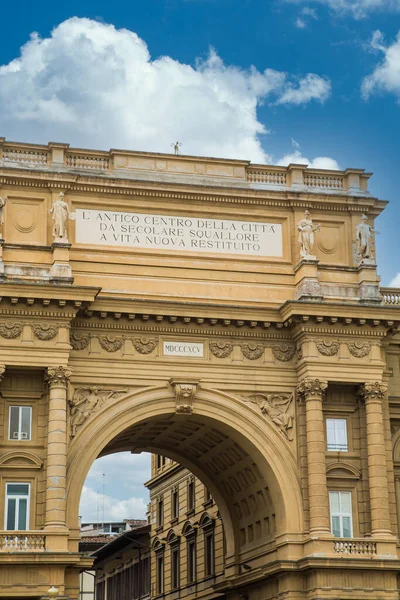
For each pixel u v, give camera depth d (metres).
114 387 46.22
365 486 47.12
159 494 74.56
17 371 44.81
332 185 51.44
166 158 49.75
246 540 52.16
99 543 92.06
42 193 47.53
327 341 47.59
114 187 48.22
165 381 46.72
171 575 69.62
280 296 49.03
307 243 49.03
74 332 46.06
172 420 48.12
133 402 46.03
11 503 43.69
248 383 47.50
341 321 47.56
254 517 50.97
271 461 46.91
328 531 45.25
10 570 41.62
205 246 48.97
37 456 44.22
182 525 67.81
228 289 48.62
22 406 44.91
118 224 48.25
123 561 86.81
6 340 44.28
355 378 47.41
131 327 46.69
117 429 45.66
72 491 44.16
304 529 46.09
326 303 47.03
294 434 47.47
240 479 51.53
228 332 47.75
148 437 52.47
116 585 89.38
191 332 47.34
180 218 49.16
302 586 45.34
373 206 51.19
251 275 49.06
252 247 49.53
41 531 42.31
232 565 52.25
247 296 48.72
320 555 44.38
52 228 47.00
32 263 46.25
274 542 47.44
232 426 47.03
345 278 49.59
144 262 48.03
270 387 47.78
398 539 47.66
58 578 41.94
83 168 48.59
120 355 46.41
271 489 47.28
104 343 46.31
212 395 47.09
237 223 49.69
